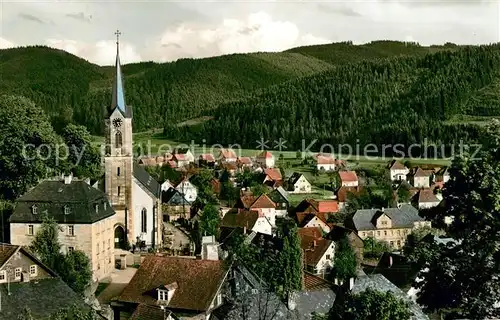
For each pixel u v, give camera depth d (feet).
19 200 298.56
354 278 239.50
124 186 370.12
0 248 214.90
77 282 256.93
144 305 199.62
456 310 112.98
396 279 255.29
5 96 425.28
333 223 489.67
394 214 466.29
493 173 100.12
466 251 103.55
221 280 214.90
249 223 413.39
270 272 244.22
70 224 292.20
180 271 220.84
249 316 190.19
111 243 322.34
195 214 479.41
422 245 108.68
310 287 249.75
